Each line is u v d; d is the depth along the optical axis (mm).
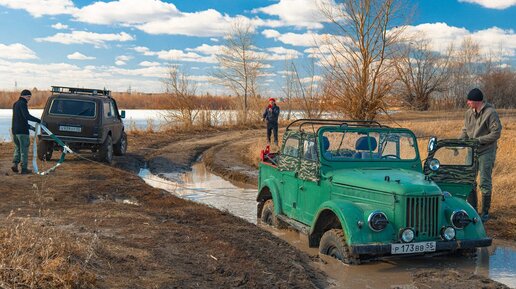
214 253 6855
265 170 9797
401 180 6762
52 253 5445
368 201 6816
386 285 6141
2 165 14891
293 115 35000
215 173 17234
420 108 47156
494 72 52844
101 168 15094
